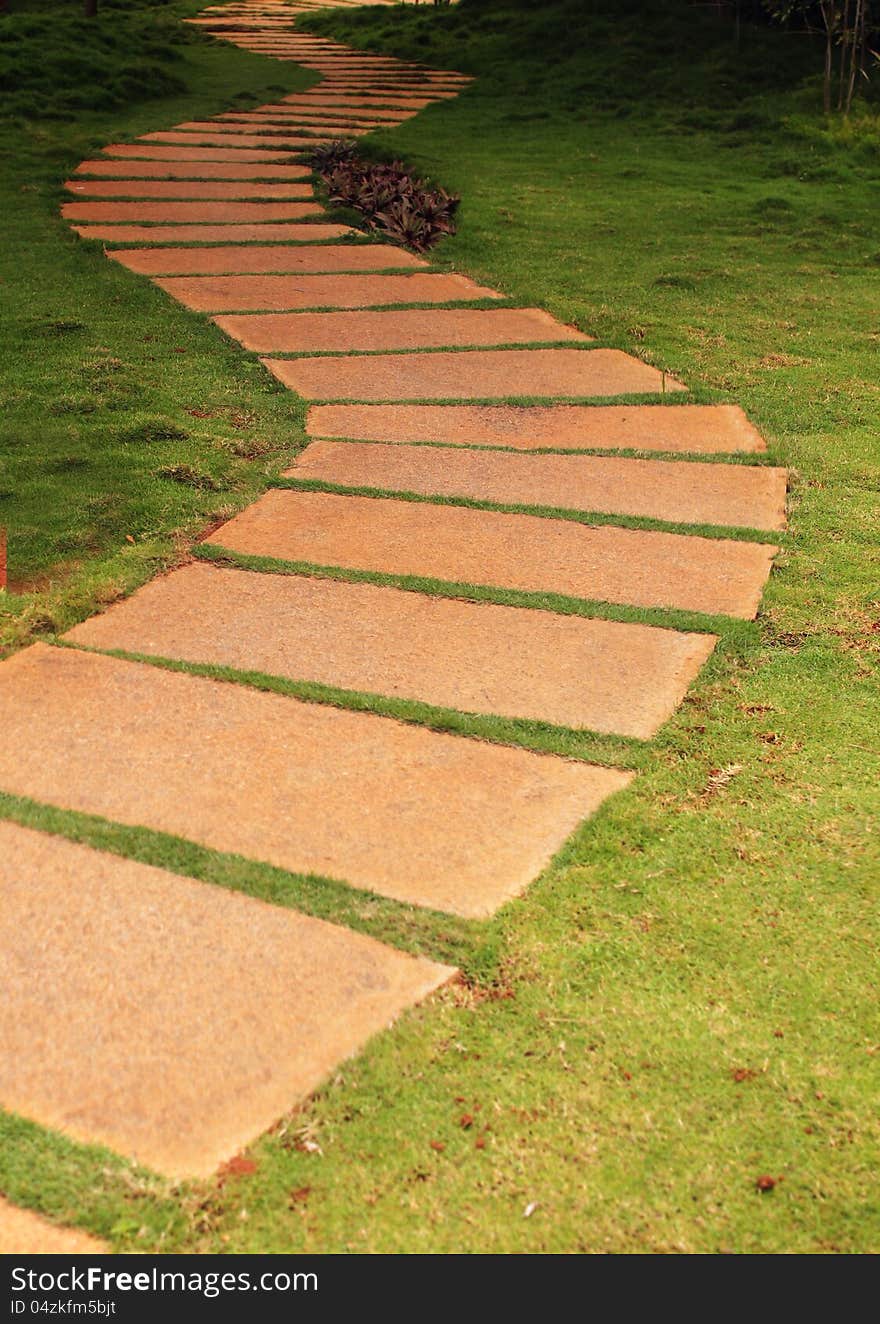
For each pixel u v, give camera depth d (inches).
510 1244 83.7
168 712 141.5
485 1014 101.3
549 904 113.2
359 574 174.7
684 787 130.7
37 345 261.7
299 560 178.9
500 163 463.2
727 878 117.3
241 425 227.5
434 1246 83.6
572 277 331.6
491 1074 95.8
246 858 117.5
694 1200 86.5
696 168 459.8
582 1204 86.1
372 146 466.9
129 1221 84.0
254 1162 88.1
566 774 132.4
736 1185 87.4
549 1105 93.3
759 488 206.5
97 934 107.7
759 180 446.0
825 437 229.6
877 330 293.9
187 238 352.8
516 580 173.8
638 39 622.2
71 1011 99.7
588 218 392.2
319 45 733.3
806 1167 88.6
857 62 537.6
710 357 272.4
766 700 146.7
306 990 102.5
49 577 172.6
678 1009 102.0
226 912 110.7
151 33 726.5
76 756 132.9
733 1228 84.7
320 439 222.1
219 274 321.1
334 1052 96.9
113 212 375.9
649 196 420.2
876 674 151.9
